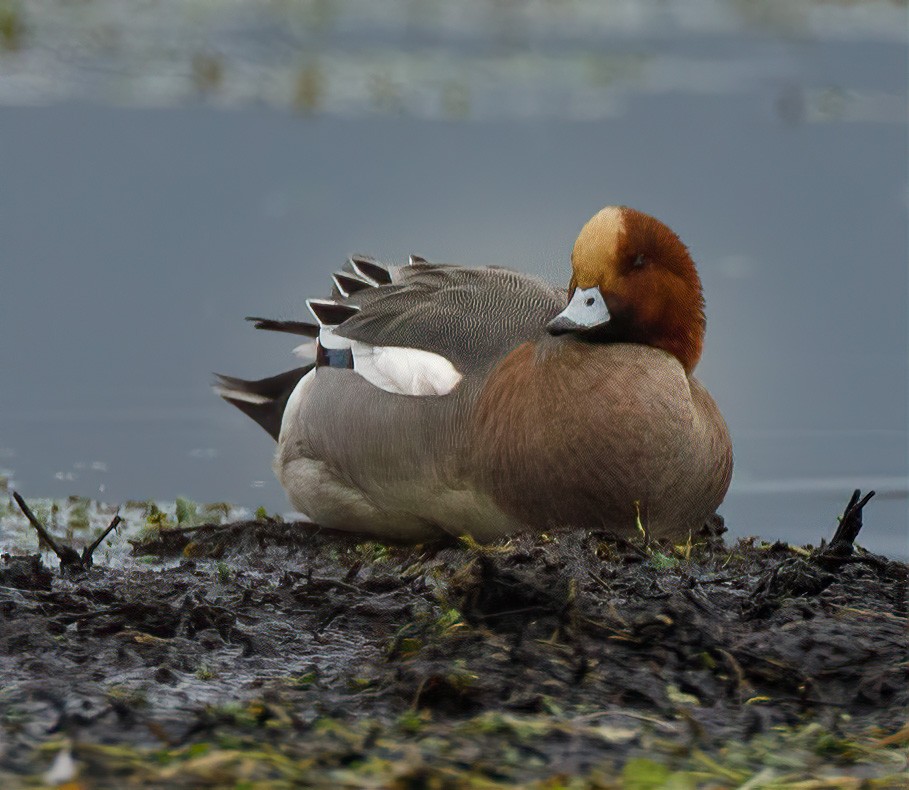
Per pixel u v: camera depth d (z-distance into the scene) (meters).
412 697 8.50
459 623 9.41
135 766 7.32
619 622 9.36
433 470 11.79
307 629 9.92
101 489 15.30
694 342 11.72
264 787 7.14
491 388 11.52
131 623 9.82
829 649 9.13
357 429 12.26
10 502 14.28
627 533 11.36
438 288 12.70
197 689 8.72
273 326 14.47
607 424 11.13
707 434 11.47
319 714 8.27
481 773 7.48
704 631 9.20
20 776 7.21
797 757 7.90
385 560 11.99
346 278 13.73
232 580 11.03
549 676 8.77
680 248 11.59
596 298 11.36
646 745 7.95
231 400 14.51
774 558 11.55
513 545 10.86
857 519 10.72
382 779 7.30
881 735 8.26
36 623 9.66
